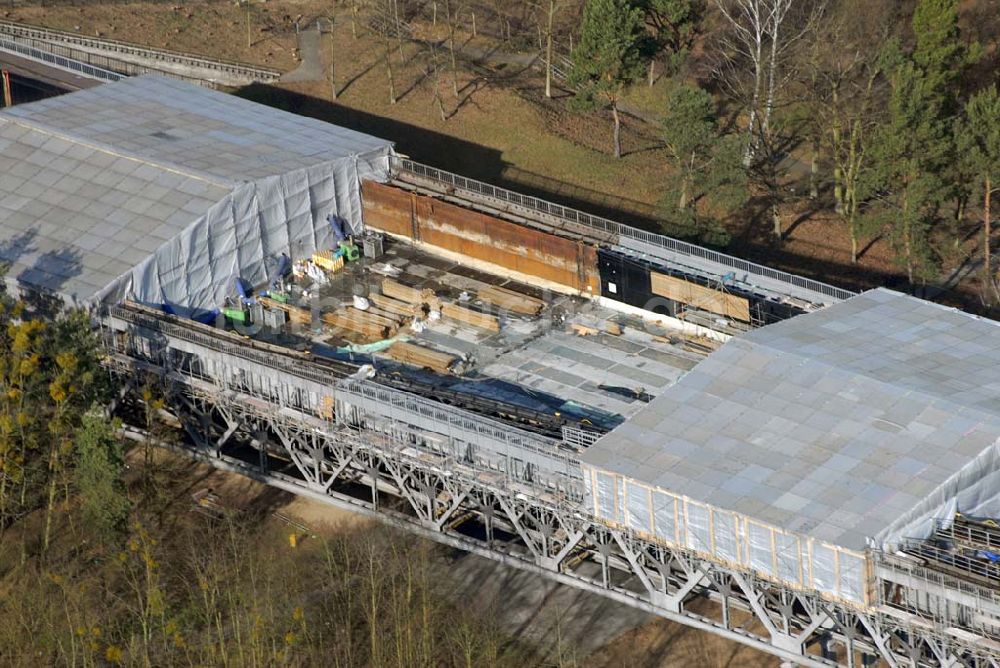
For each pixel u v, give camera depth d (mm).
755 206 149625
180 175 116875
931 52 141250
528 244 115375
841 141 147250
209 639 89625
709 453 85062
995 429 83875
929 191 132375
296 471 106750
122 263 108938
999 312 132000
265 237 117188
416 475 98375
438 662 92438
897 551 78062
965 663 77000
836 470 82625
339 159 121125
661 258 111438
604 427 96500
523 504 92500
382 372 103812
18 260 110250
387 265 119812
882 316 98000
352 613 95625
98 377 100688
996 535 80750
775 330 95625
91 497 97812
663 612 87562
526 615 95125
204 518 103625
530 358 106125
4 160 121250
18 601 95562
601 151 157375
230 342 102750
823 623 82875
